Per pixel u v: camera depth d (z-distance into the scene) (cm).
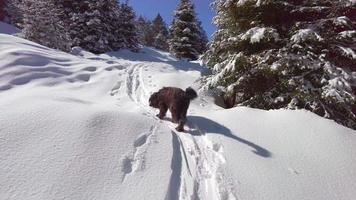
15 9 2873
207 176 439
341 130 605
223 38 952
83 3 2250
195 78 1112
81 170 374
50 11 1611
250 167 470
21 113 459
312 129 599
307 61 746
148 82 1031
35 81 743
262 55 816
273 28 796
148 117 592
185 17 2862
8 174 339
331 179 471
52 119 459
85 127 456
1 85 657
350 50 725
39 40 1548
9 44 956
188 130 601
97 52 2241
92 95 757
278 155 521
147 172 405
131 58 1883
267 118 648
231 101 959
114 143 445
